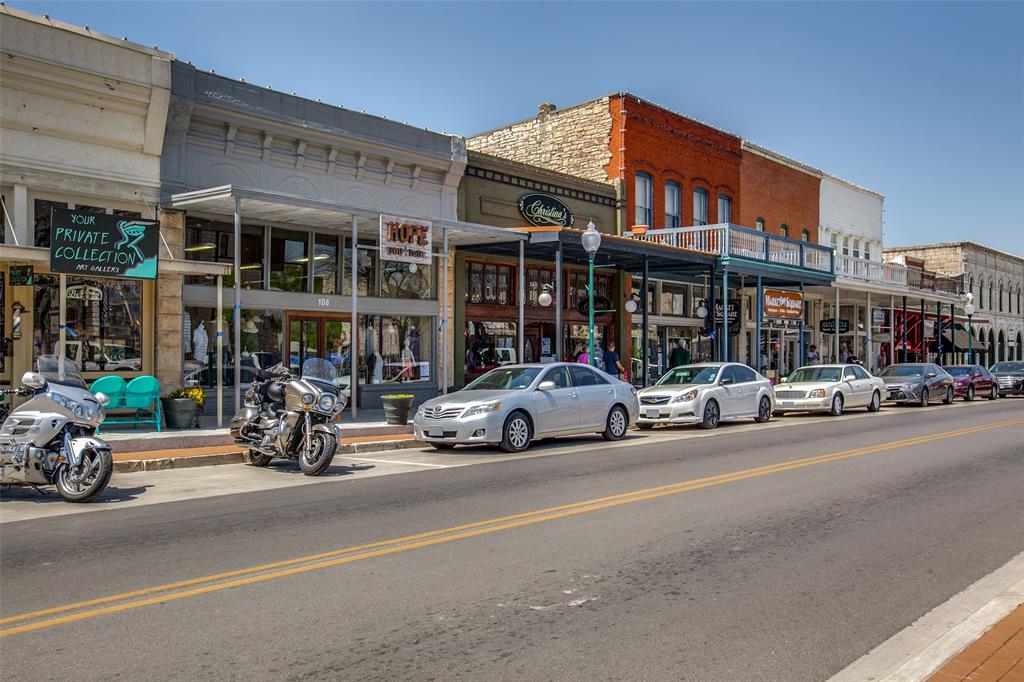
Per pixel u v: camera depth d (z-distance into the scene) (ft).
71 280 50.37
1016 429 60.03
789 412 81.35
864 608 18.69
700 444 50.55
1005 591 19.90
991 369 123.03
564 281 87.10
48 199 49.62
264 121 58.80
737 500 30.86
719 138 105.60
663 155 96.78
